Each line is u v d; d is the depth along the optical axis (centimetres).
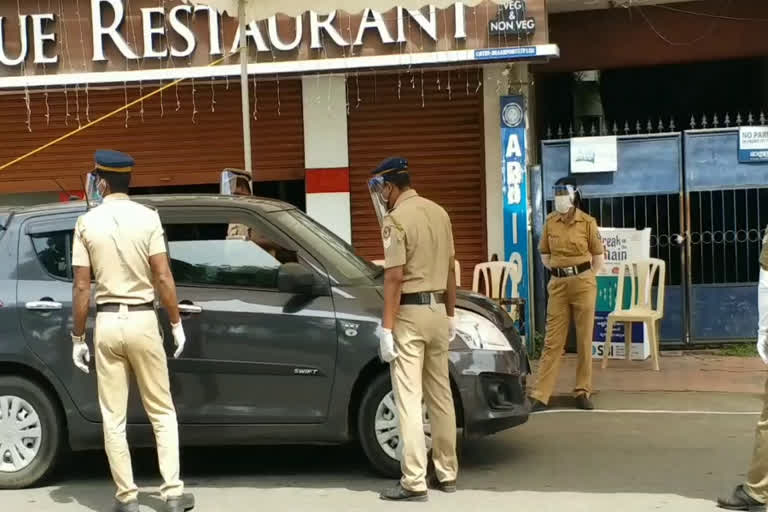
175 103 1099
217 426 572
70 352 573
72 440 579
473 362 574
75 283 512
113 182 523
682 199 1005
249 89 1088
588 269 767
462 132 1066
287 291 562
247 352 569
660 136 1006
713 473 580
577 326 774
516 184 1023
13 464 581
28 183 1123
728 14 1080
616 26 1100
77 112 1110
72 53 952
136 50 948
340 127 1073
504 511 509
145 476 613
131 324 508
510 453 642
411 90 1070
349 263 611
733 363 948
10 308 579
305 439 574
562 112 1153
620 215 1020
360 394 578
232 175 761
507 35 907
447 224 549
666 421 727
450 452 548
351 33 927
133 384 571
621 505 517
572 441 672
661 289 934
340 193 1077
